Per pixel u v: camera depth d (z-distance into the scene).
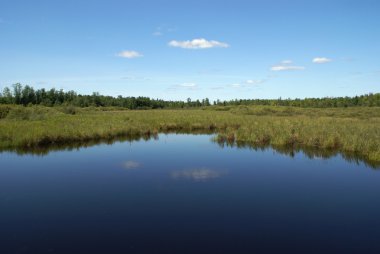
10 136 22.83
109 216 10.09
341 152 20.64
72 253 7.76
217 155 20.09
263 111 60.31
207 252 7.86
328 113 55.28
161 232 8.97
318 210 10.70
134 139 27.33
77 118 36.47
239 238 8.63
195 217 10.05
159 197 11.95
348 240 8.53
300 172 15.77
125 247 8.09
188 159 18.83
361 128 25.31
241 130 28.36
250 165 17.30
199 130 35.41
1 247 8.05
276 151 21.41
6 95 81.31
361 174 15.33
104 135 27.47
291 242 8.41
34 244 8.22
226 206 11.05
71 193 12.38
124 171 15.88
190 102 129.75
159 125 35.94
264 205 11.15
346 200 11.68
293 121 34.34
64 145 23.39
